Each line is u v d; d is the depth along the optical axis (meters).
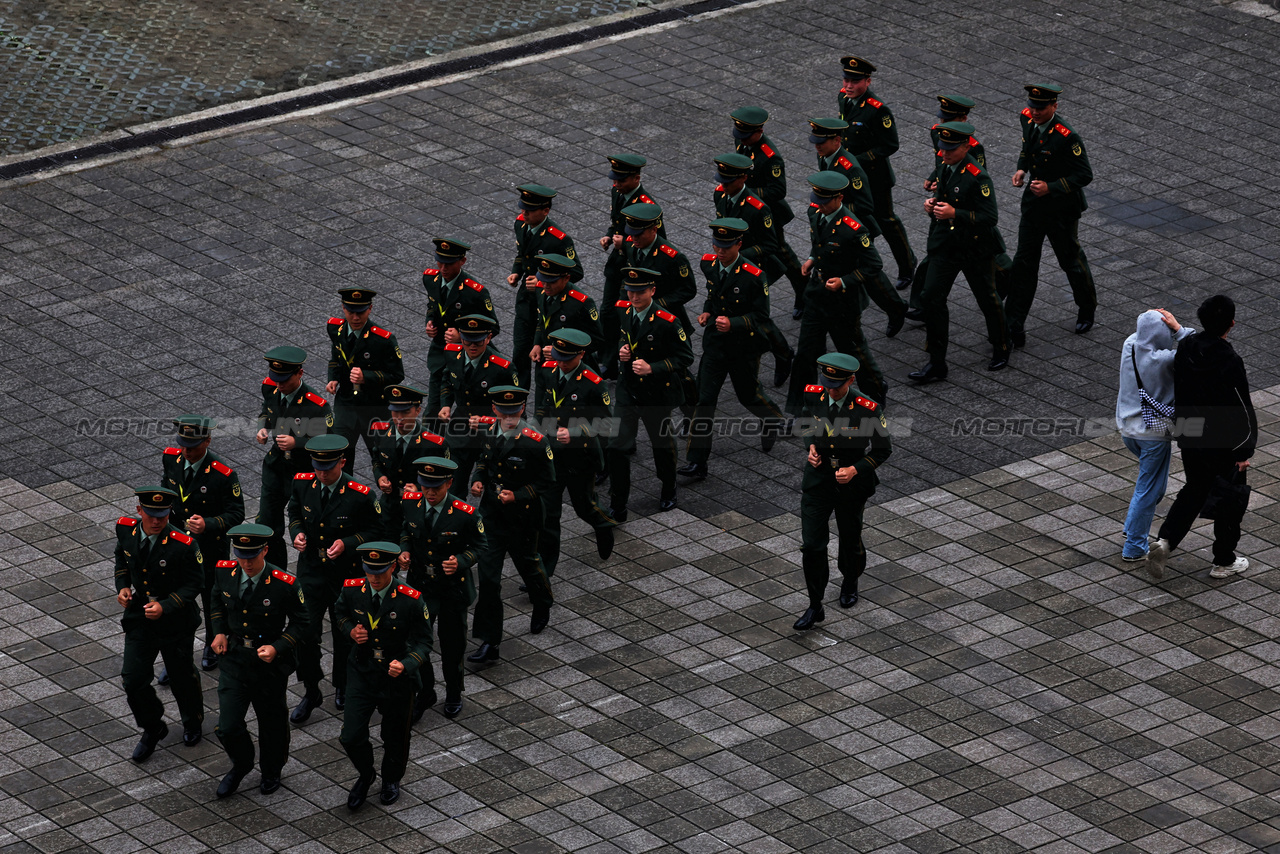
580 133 67.69
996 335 53.03
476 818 37.12
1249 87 70.38
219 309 56.91
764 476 49.31
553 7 78.88
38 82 71.75
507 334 55.69
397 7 78.88
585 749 39.16
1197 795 37.53
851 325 50.00
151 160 66.19
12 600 44.19
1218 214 61.53
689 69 72.50
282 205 63.00
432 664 41.59
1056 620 43.16
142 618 38.34
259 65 73.75
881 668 41.59
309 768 38.81
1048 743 39.12
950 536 46.34
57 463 49.53
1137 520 44.56
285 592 37.44
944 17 76.62
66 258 59.81
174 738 39.91
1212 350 42.78
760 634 42.88
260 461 49.50
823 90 70.31
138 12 77.94
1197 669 41.44
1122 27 75.50
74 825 37.06
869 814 37.09
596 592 44.50
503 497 40.84
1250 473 48.50
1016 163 64.62
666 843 36.34
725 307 48.25
